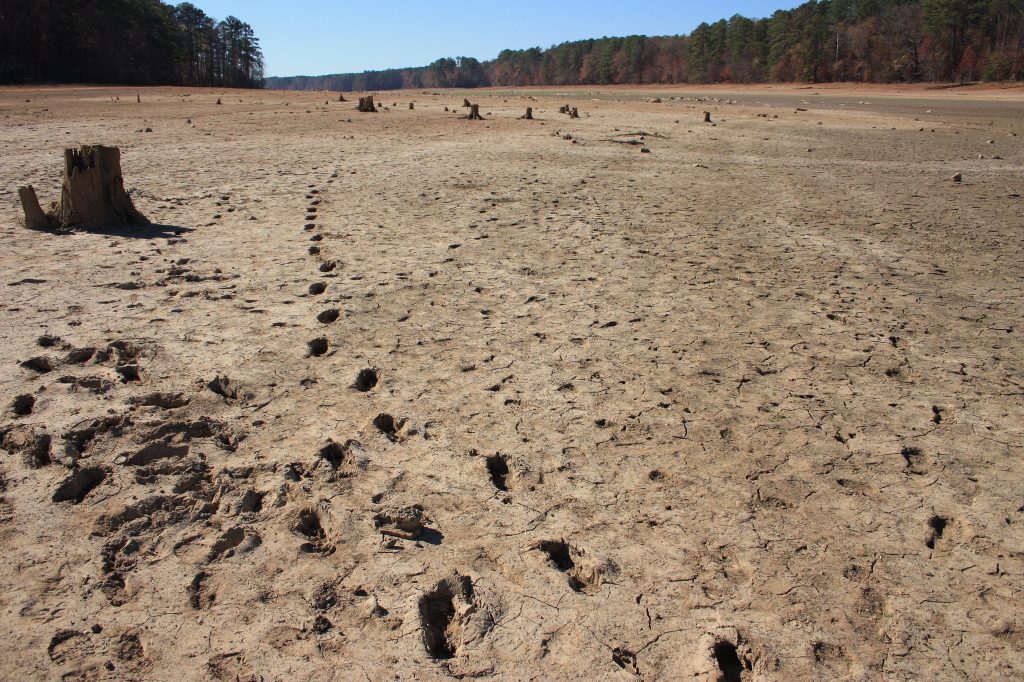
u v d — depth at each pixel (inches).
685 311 228.2
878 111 1338.6
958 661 95.7
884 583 109.6
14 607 101.8
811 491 132.6
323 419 155.9
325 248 294.2
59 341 191.5
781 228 347.6
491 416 158.7
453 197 410.3
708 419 158.7
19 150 579.5
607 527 121.7
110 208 323.0
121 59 2573.8
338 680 90.7
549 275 264.4
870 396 170.7
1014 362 190.9
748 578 110.3
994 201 420.2
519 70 5920.3
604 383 175.6
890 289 253.9
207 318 212.2
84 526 119.0
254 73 4471.0
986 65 2664.9
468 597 106.7
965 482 136.0
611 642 98.0
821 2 3444.9
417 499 128.8
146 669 92.1
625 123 986.7
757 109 1391.5
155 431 147.9
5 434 145.6
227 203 381.1
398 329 208.4
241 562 112.3
